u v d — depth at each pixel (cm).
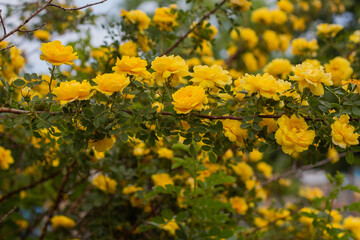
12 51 158
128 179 173
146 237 184
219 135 134
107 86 128
